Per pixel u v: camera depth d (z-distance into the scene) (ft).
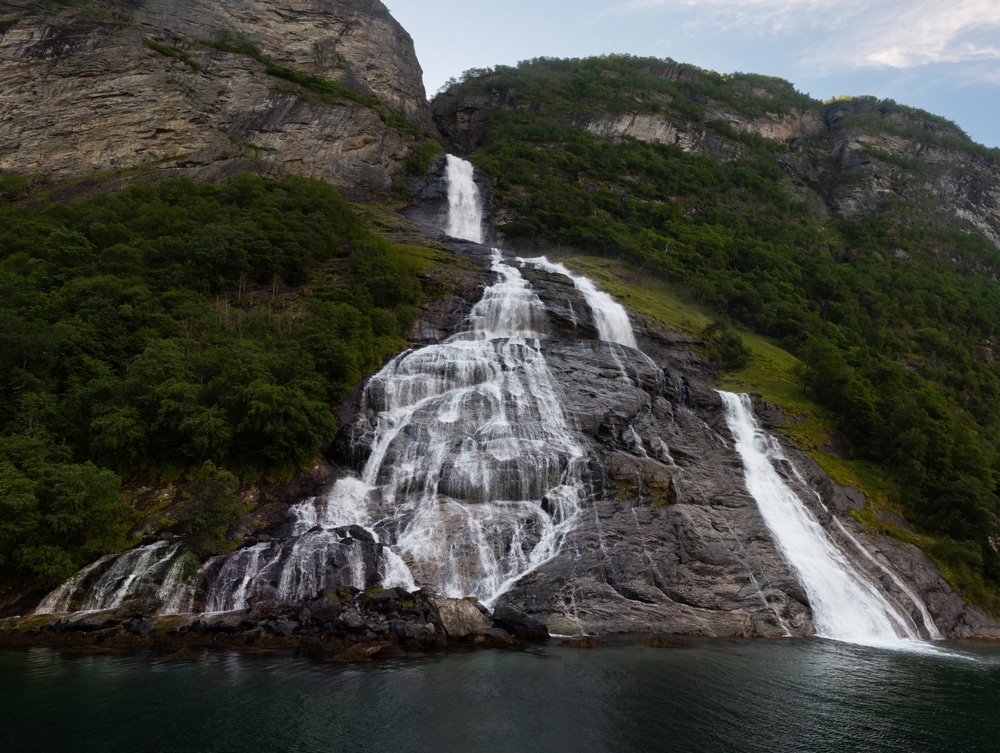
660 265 280.72
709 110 499.92
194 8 365.40
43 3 313.73
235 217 206.08
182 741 59.52
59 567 95.25
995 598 141.28
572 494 127.24
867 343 277.44
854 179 459.32
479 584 109.19
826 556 130.82
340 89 351.25
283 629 89.81
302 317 167.63
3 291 146.10
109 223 195.93
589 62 558.56
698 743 63.00
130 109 289.94
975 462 171.12
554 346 181.98
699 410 171.83
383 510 124.47
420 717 65.31
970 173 484.74
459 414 147.95
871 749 64.13
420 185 320.29
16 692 69.67
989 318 327.47
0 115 282.77
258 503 119.24
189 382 128.47
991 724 72.08
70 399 121.49
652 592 109.60
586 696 72.69
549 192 335.47
